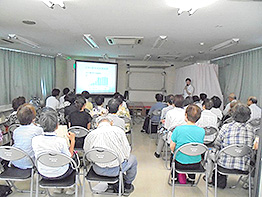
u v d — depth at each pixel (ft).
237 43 14.79
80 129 9.32
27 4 7.96
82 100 10.41
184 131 7.59
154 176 10.22
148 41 14.61
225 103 21.86
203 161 9.70
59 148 6.39
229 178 10.28
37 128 7.25
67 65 28.22
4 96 18.56
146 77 29.50
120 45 16.48
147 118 18.71
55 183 6.57
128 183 8.50
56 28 11.60
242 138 7.70
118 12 8.67
